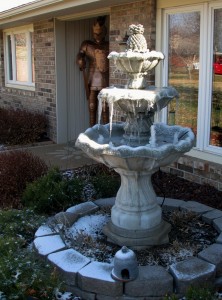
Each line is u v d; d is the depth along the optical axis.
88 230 3.94
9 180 5.10
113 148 3.15
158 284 2.96
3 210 4.48
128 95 3.17
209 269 3.05
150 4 5.75
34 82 9.79
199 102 5.46
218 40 5.19
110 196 5.00
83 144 3.35
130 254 2.96
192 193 5.13
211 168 5.32
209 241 3.67
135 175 3.47
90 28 8.84
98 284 3.01
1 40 11.21
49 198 4.53
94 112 8.55
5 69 11.30
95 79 8.30
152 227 3.61
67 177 5.68
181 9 5.53
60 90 8.65
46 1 7.00
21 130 8.73
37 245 3.47
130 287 2.97
